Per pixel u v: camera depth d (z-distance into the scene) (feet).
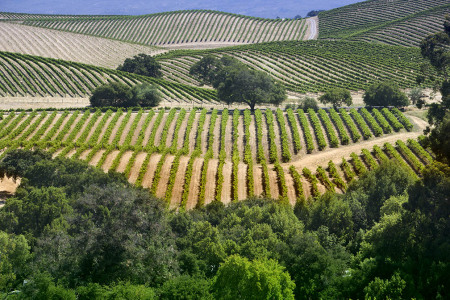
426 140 200.23
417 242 142.10
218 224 173.99
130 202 145.18
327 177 242.58
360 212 176.24
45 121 346.33
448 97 239.30
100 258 128.26
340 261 134.72
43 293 116.57
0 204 200.64
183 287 120.57
